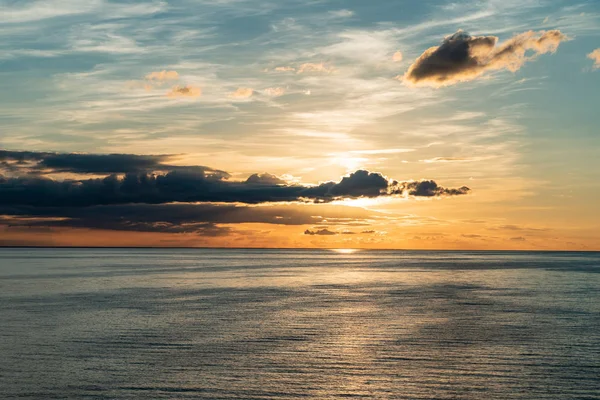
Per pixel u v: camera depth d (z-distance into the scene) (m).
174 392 30.83
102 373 34.03
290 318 54.25
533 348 40.62
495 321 52.50
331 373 34.28
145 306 63.31
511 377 33.53
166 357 37.78
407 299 72.12
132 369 34.88
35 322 51.28
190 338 44.00
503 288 89.38
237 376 33.59
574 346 41.28
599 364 36.28
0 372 34.19
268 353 39.03
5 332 46.25
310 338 44.16
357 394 30.67
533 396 30.42
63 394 30.41
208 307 62.72
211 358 37.53
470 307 63.19
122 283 98.31
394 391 31.16
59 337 44.19
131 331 46.84
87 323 50.75
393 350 40.03
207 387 31.62
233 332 46.59
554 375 33.91
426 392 31.02
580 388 31.62
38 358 37.38
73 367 35.25
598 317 55.00
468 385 32.12
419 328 48.59
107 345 41.34
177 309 60.84
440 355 38.62
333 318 54.31
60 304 64.88
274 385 32.03
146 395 30.34
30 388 31.31
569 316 55.66
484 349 40.38
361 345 41.62
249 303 66.88
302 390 31.25
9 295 75.56
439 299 72.12
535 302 68.31
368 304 66.12
